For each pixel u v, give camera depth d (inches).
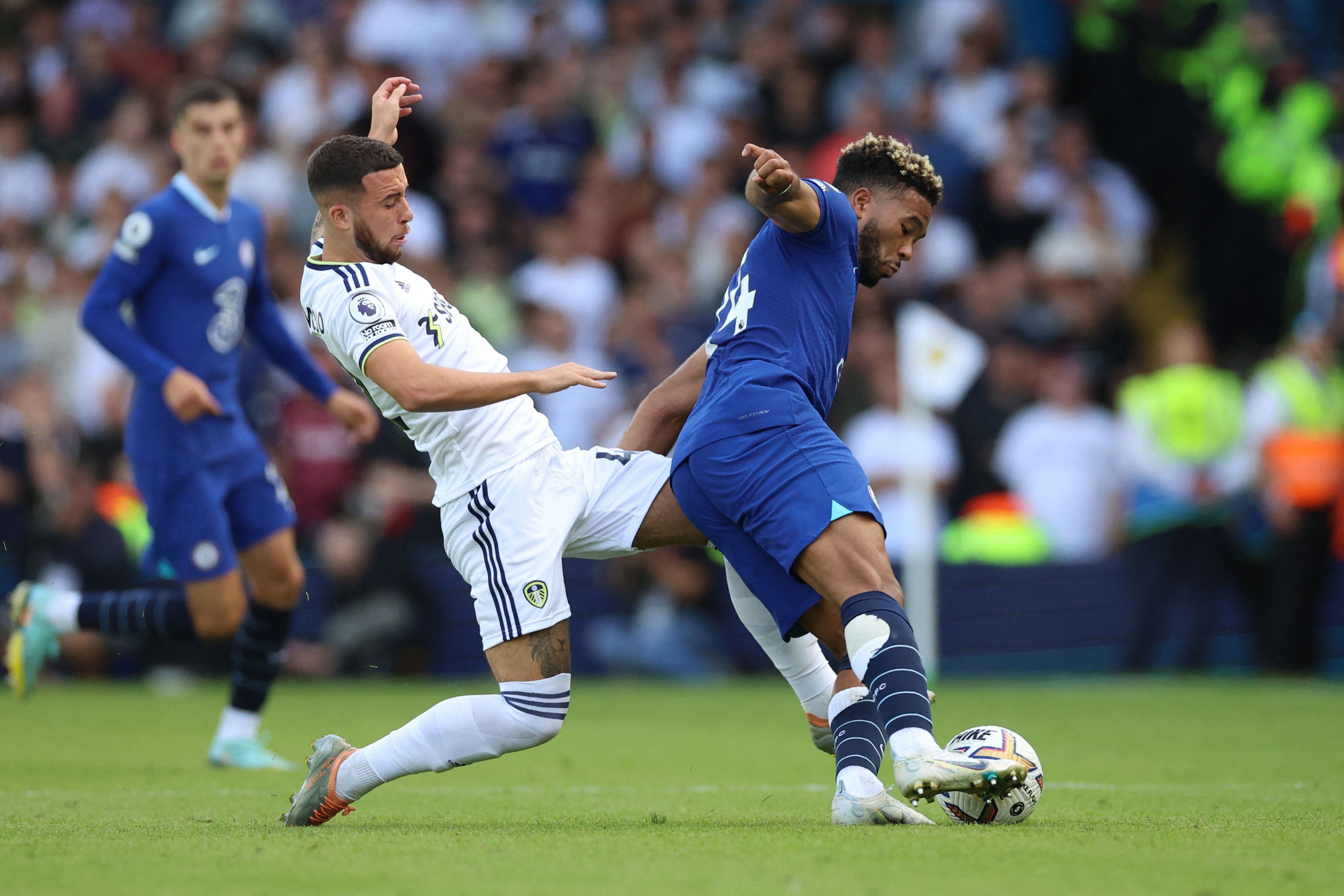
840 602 525.0
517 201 1893.5
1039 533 1582.2
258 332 905.5
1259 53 2021.4
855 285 575.5
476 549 554.3
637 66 2052.2
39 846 488.1
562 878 416.5
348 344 547.5
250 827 554.6
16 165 1987.0
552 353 1644.9
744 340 564.7
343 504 1572.3
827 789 724.0
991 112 1995.6
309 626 1560.0
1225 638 1546.5
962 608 1558.8
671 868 431.2
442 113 1939.0
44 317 1734.7
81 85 2017.7
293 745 971.9
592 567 1573.6
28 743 999.6
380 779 549.3
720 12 2106.3
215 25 2053.4
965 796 538.3
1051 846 469.7
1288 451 1529.3
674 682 1542.8
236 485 860.0
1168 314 1886.1
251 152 1872.5
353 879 419.8
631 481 575.8
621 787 739.4
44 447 1592.0
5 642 1481.3
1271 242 1941.4
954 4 2101.4
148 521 866.1
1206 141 2017.7
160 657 1573.6
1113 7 2080.5
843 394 1616.6
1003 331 1712.6
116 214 1835.6
